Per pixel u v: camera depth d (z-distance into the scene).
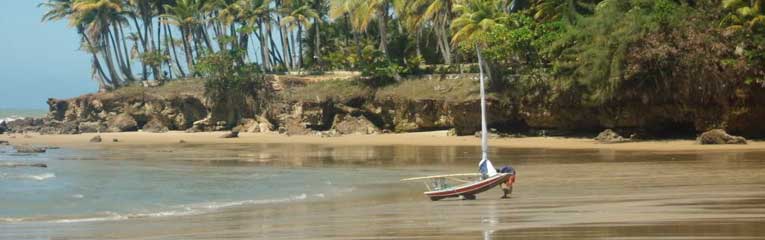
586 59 55.69
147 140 76.81
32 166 42.00
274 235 15.76
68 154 55.62
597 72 55.16
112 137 83.81
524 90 63.91
